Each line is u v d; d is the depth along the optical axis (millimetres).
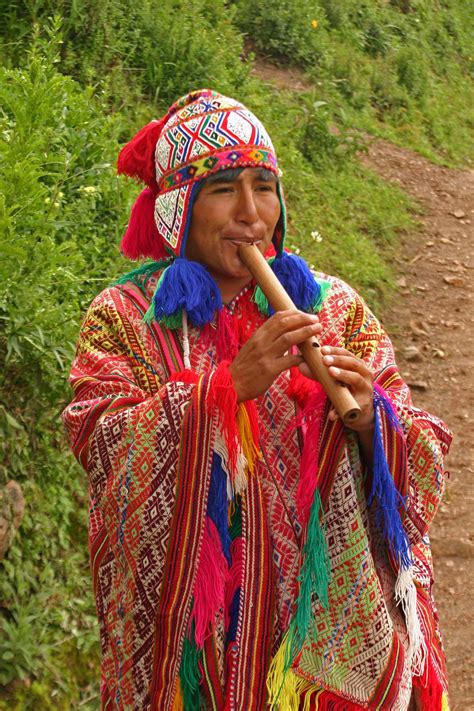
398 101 11055
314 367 1863
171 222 2053
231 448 1850
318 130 8484
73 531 3549
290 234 7027
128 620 1965
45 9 6555
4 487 3170
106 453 1933
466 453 5719
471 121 12312
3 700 2910
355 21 11875
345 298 2182
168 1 8094
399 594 1979
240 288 2111
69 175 4762
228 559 1984
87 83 6477
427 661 2119
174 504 1883
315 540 1937
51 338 3518
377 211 8328
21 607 3123
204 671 1957
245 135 1999
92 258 4469
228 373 1868
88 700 3105
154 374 2055
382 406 1917
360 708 1979
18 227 3686
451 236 8555
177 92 7227
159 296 2012
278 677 1948
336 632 1967
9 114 4684
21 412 3529
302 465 1952
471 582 4680
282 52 9859
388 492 1912
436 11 14164
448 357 6676
